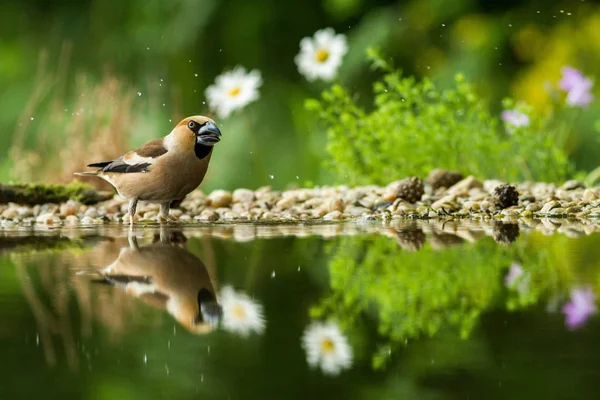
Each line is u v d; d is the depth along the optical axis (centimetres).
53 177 1386
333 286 538
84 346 391
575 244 725
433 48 2312
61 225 998
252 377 344
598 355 368
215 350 383
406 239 781
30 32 2498
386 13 2338
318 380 339
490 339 398
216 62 2380
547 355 369
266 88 2348
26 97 2342
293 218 1034
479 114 1369
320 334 411
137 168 960
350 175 1402
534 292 507
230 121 2175
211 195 1148
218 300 494
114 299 500
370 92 2261
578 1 2233
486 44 2238
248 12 2389
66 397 321
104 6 2436
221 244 761
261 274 587
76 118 1452
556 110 1842
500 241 754
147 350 385
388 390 326
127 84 2317
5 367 362
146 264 638
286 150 2241
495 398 316
